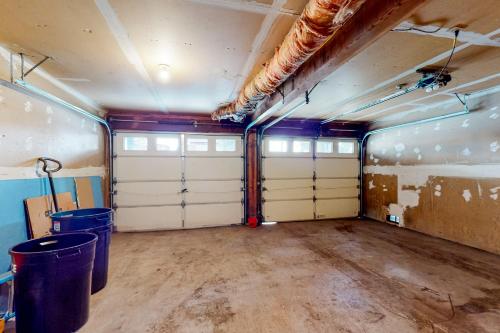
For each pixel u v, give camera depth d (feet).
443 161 13.78
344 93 11.42
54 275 5.44
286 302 7.32
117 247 12.49
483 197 11.87
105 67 8.44
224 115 13.64
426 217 14.82
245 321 6.44
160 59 7.78
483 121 11.82
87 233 6.81
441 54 7.45
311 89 10.39
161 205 16.30
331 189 19.43
